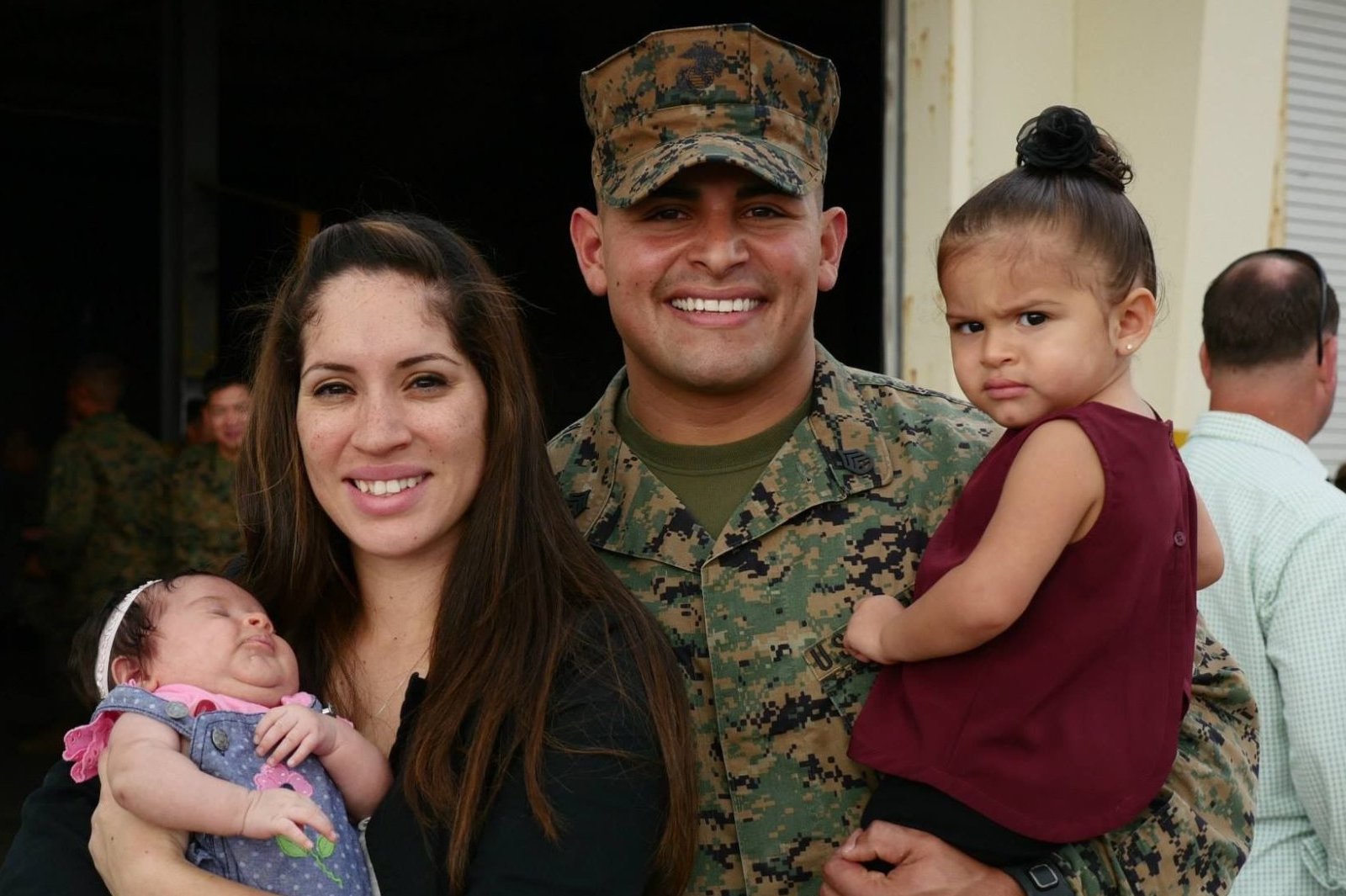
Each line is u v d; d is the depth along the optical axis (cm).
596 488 183
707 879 166
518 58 743
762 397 177
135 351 1017
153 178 1009
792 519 173
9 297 975
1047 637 153
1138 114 437
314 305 154
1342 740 212
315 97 830
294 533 165
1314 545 218
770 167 164
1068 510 150
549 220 927
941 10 415
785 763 166
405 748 150
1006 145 433
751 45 172
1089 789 152
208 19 591
